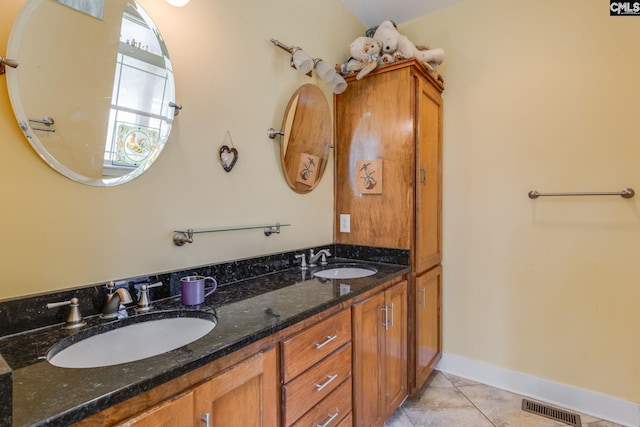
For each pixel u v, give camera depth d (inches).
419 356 76.2
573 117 74.0
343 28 88.7
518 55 80.1
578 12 73.3
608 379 70.9
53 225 37.0
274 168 67.5
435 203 86.2
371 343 58.4
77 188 38.9
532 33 78.4
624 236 69.2
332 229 86.2
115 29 41.8
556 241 76.3
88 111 39.4
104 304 39.9
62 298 36.8
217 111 55.1
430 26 92.0
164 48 46.9
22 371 26.0
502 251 82.9
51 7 36.4
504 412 72.5
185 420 27.8
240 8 59.2
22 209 34.9
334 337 48.3
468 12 86.5
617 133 69.7
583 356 73.5
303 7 74.8
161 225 47.3
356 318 53.5
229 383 31.9
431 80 82.8
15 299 33.7
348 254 84.3
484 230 85.1
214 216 55.1
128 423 24.0
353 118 83.5
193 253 51.9
